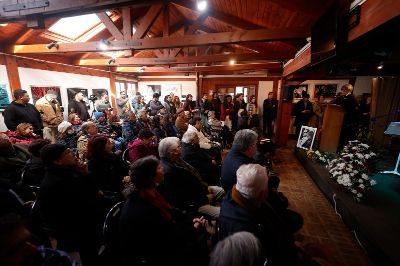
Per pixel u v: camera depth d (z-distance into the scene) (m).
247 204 1.12
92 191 1.59
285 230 1.20
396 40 1.99
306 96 5.69
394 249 1.55
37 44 3.74
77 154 2.84
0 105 3.67
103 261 1.30
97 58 5.68
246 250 0.65
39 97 4.42
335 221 2.31
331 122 3.85
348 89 3.71
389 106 4.36
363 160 2.40
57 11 2.24
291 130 6.99
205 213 1.81
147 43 3.10
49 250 0.87
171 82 8.85
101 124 4.39
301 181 3.38
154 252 1.14
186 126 4.20
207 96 7.14
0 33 3.47
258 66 5.80
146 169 1.22
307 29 2.48
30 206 1.60
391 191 2.58
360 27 1.58
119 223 1.16
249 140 1.72
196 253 1.29
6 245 0.57
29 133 2.97
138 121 4.35
